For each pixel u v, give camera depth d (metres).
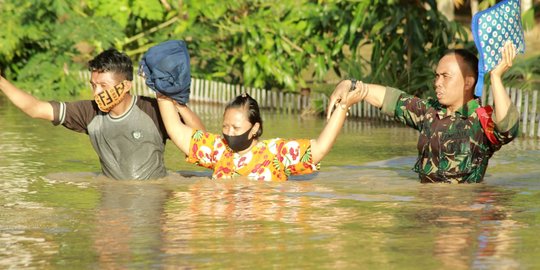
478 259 9.30
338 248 9.77
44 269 9.03
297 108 30.94
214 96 34.41
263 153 13.95
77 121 14.42
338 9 31.53
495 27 13.09
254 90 32.38
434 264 9.10
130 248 9.82
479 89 13.16
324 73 32.56
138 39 38.22
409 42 28.72
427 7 32.50
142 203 12.45
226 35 36.53
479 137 13.71
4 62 38.41
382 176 15.07
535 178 14.62
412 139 21.47
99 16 37.75
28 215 11.66
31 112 14.06
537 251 9.62
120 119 14.26
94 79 13.87
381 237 10.29
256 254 9.53
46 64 37.00
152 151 14.47
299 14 33.38
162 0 38.03
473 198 12.75
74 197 12.99
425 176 14.08
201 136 14.00
